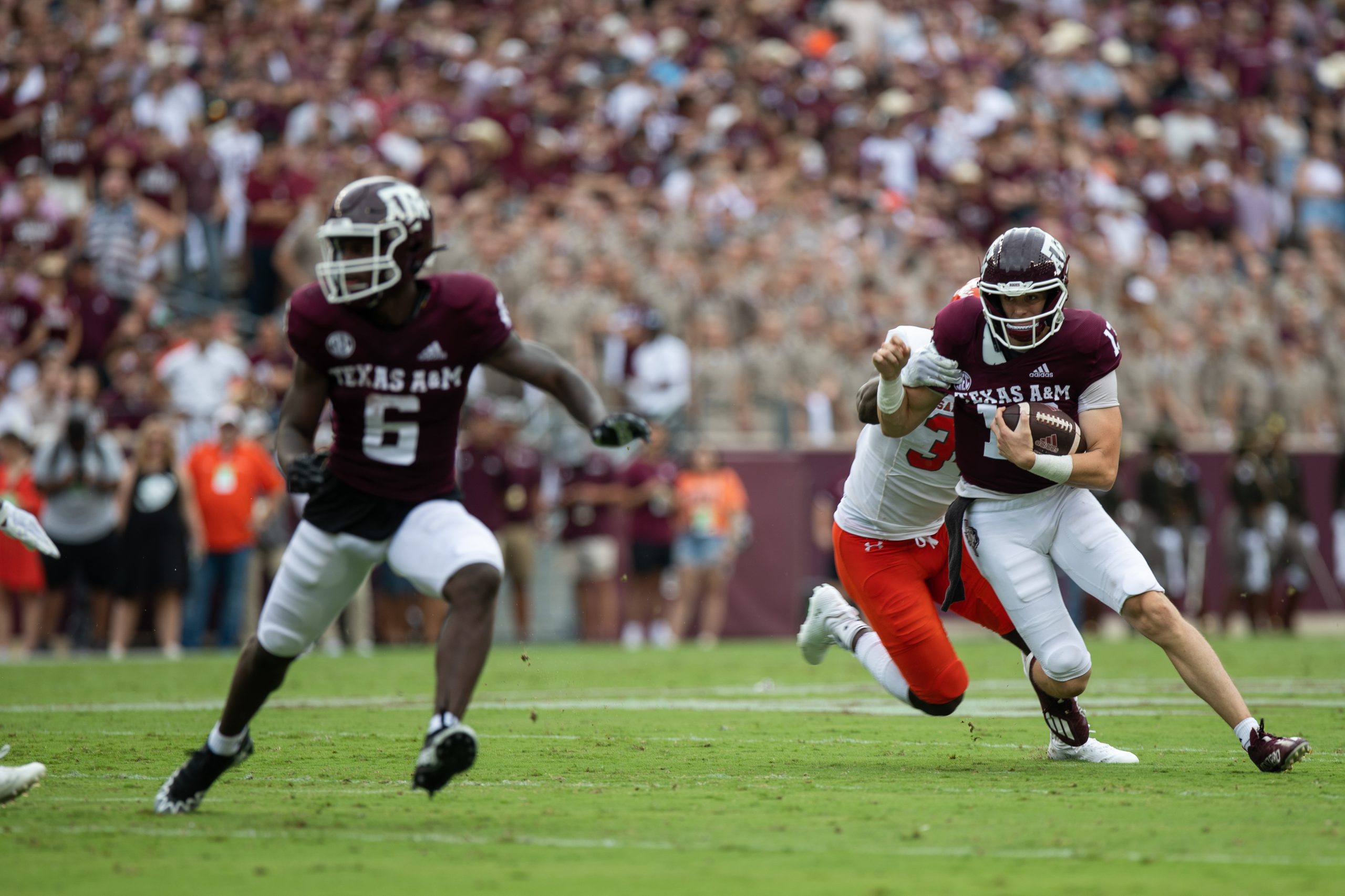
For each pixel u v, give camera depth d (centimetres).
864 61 7681
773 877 1252
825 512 5775
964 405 1902
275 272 5856
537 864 1312
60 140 5994
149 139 5866
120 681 3684
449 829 1491
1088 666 1922
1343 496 6234
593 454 5481
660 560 5459
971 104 7531
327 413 4688
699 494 5406
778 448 5750
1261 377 6556
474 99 6762
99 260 5562
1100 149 7638
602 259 5738
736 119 6894
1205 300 6756
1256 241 7612
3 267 5512
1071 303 6412
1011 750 2208
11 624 4872
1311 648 4856
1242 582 5744
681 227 6138
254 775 1919
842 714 2817
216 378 5175
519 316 5600
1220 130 8112
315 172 5931
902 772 1936
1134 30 8731
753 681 3741
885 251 6519
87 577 4831
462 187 6306
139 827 1504
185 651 4944
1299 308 6819
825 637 2280
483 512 5194
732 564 5691
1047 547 1934
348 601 1558
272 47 6612
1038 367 1870
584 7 7581
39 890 1206
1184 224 7481
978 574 2088
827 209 6425
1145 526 5675
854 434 5831
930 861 1320
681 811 1600
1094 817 1545
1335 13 9306
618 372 5631
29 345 5375
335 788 1800
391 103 6456
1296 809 1595
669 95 7056
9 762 2075
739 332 5900
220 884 1230
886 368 1830
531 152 6556
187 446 5094
